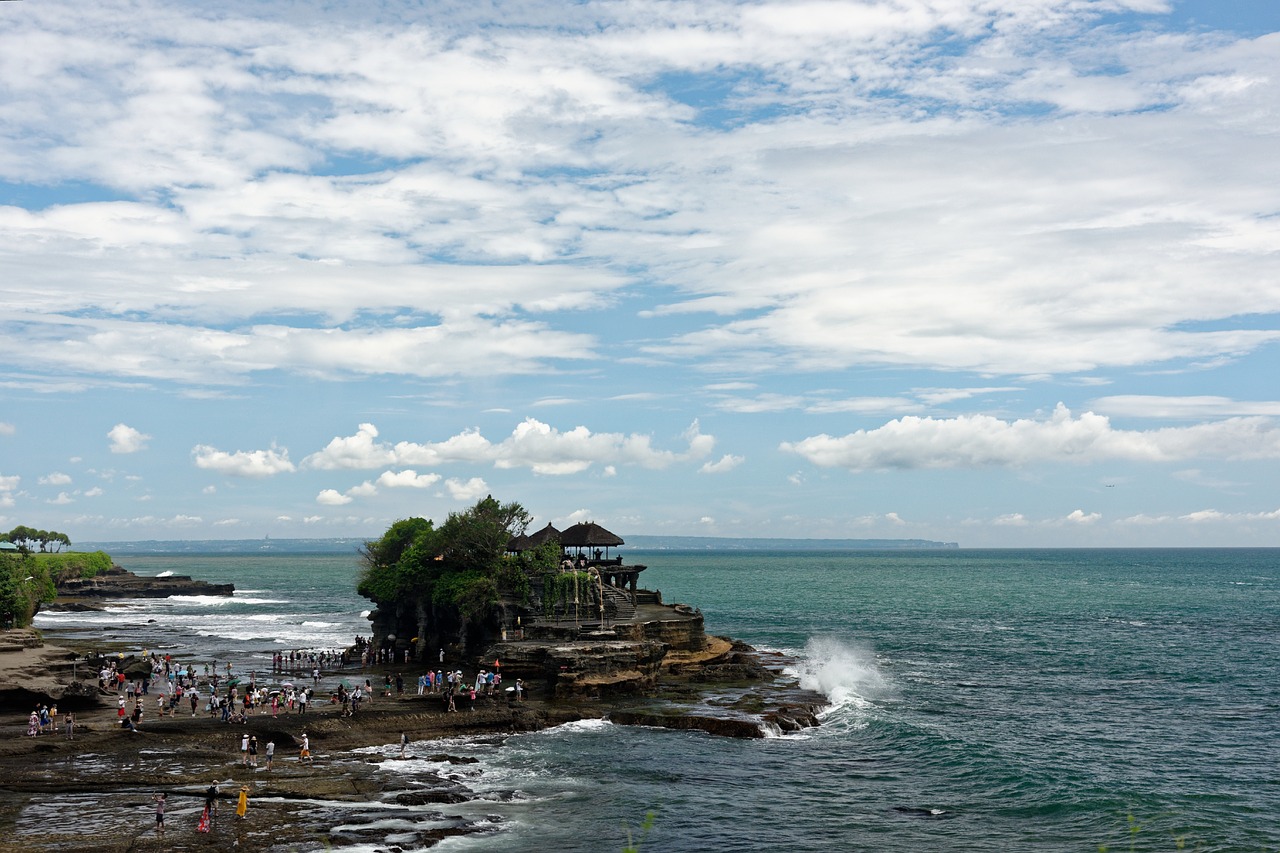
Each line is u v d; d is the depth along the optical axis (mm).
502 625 95000
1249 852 44844
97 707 70250
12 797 49062
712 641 101188
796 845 45781
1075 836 47188
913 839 46719
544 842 45125
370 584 112312
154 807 47906
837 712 74688
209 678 88000
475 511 104750
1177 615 167250
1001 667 102938
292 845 43031
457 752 62094
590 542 111688
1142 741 66812
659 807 50938
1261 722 73500
